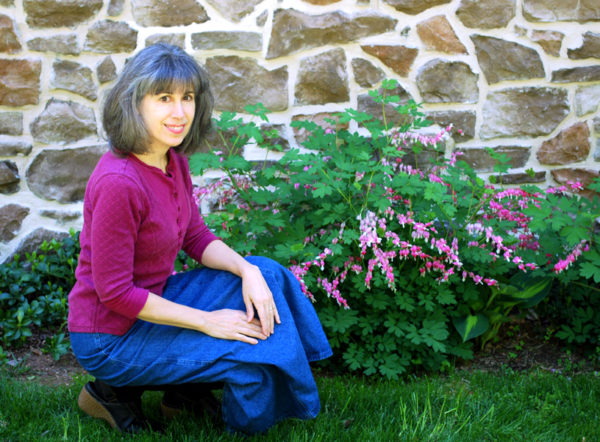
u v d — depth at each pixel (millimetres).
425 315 2879
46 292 3301
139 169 1851
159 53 1795
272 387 1883
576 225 2701
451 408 2387
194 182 3484
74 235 3439
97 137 3438
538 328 3246
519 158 3559
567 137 3541
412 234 2637
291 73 3416
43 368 2822
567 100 3502
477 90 3471
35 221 3465
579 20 3416
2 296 3084
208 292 2039
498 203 2998
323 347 2098
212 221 2619
